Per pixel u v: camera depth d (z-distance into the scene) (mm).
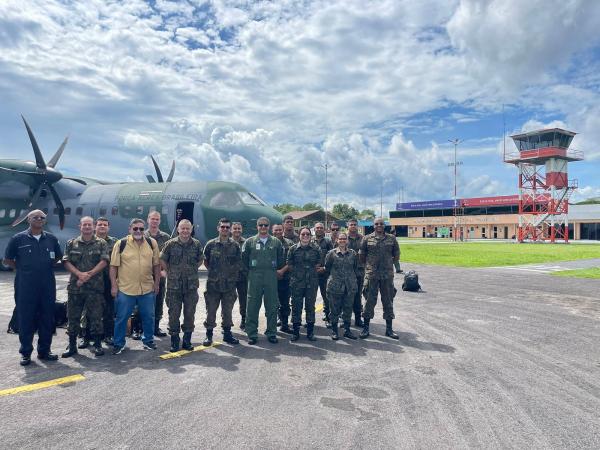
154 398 4449
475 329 7734
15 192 16797
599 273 17859
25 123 15547
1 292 11664
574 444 3508
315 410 4152
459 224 77250
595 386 4852
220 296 6746
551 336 7207
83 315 6453
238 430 3725
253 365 5617
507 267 20875
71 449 3387
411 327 7918
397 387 4793
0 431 3699
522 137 55250
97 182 19562
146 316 6355
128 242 6188
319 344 6730
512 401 4402
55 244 5938
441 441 3539
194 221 15359
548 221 56594
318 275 7664
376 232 7238
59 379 5047
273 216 15844
